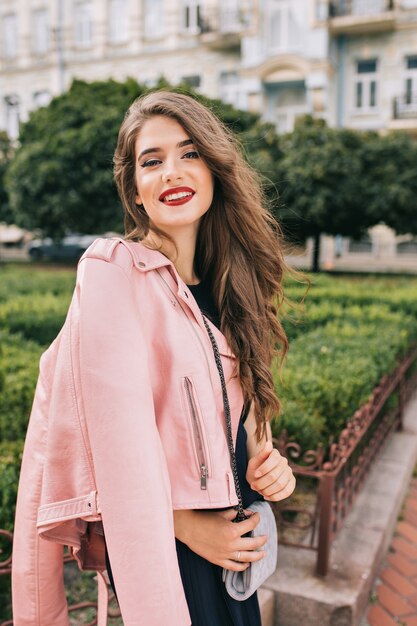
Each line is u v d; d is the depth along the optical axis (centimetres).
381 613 224
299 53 1850
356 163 1273
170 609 87
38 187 1298
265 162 1234
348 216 1359
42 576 110
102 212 1348
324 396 296
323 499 214
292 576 217
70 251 2003
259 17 1886
